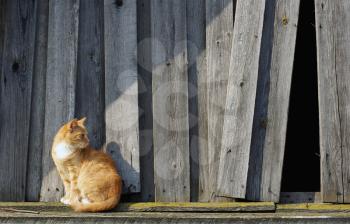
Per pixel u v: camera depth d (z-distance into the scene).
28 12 4.54
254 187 4.26
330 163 4.19
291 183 6.76
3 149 4.49
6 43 4.54
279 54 4.27
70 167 4.33
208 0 4.41
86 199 4.26
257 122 4.27
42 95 4.50
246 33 4.29
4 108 4.51
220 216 4.02
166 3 4.44
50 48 4.49
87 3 4.52
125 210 4.23
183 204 4.24
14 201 4.45
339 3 4.25
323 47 4.24
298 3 4.28
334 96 4.21
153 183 4.40
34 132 4.50
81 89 4.49
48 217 4.11
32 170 4.48
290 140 6.72
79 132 4.27
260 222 3.95
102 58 4.48
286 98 4.25
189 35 4.42
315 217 3.92
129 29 4.43
